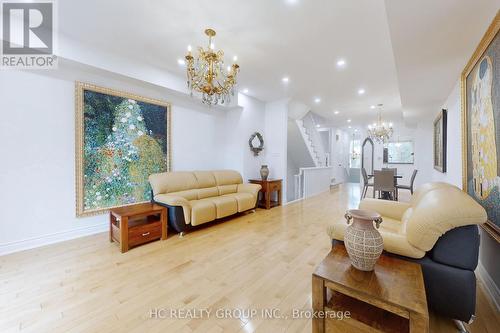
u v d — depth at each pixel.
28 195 2.56
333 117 7.36
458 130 2.77
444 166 3.62
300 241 2.86
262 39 2.59
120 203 3.30
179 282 1.91
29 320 1.45
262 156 5.36
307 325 1.43
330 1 1.97
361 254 1.26
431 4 1.43
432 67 2.38
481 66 1.74
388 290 1.10
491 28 1.52
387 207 2.53
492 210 1.54
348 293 1.15
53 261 2.28
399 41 1.87
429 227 1.32
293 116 5.99
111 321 1.45
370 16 2.17
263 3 2.00
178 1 1.99
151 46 2.81
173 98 3.99
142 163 3.55
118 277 1.98
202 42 2.69
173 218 2.96
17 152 2.49
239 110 4.80
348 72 3.55
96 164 3.05
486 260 1.79
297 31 2.43
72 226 2.89
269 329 1.40
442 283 1.33
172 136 3.98
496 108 1.47
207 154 4.65
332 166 9.07
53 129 2.72
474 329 1.38
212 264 2.24
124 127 3.32
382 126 6.68
